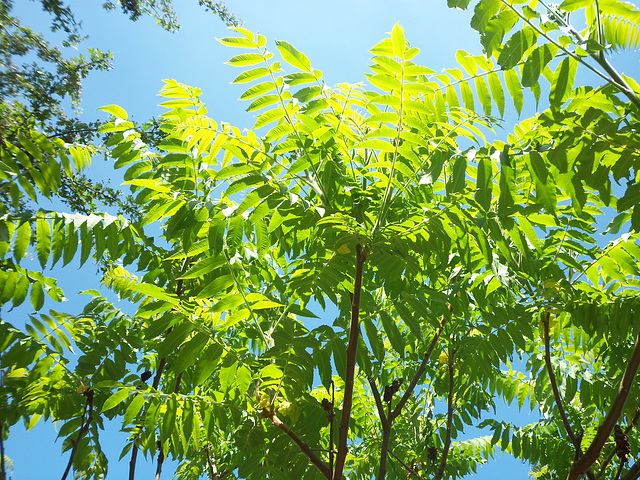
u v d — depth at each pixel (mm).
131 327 3195
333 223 2227
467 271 3117
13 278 2539
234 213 2264
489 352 2885
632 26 2115
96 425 2838
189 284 3129
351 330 2264
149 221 2400
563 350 3562
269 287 3146
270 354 2359
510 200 2068
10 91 5535
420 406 4531
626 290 2873
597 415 4016
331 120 2555
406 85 2141
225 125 2512
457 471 4469
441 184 2785
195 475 4316
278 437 2586
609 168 2143
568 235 2871
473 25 1960
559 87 2029
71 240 2389
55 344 2777
